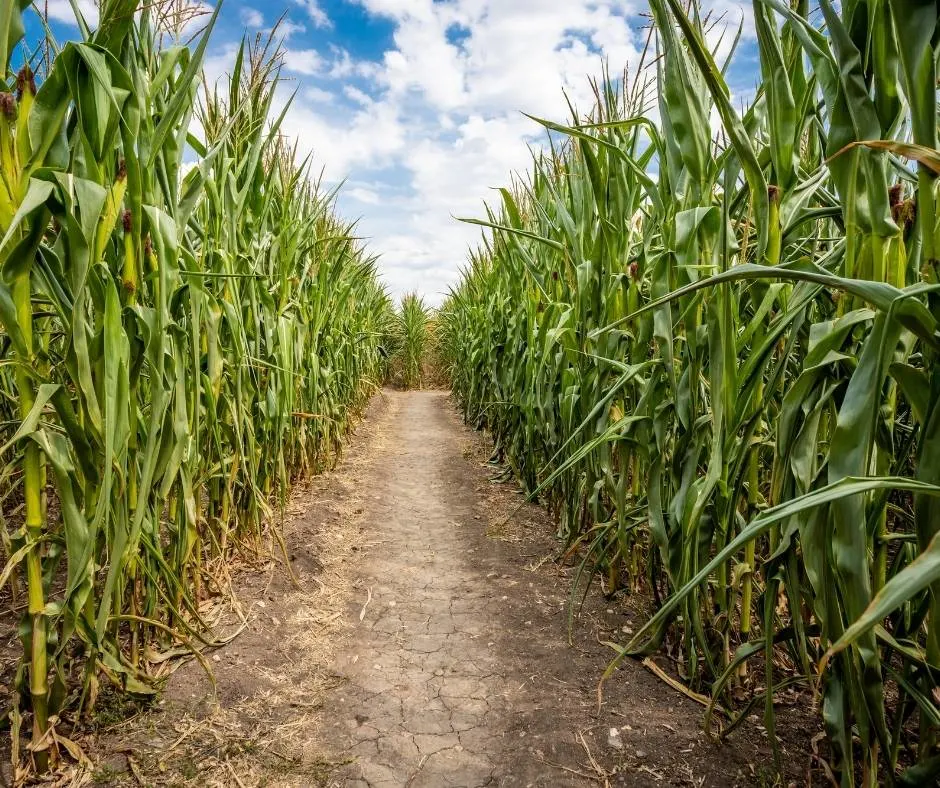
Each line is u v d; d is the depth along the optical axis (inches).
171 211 66.6
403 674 79.0
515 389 169.0
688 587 32.6
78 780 55.7
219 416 96.8
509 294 188.7
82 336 47.6
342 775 59.9
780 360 54.8
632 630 87.4
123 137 52.8
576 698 71.4
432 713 70.6
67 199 44.6
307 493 157.8
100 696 65.1
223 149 95.3
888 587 24.5
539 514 146.2
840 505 36.8
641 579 99.0
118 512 52.9
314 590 102.6
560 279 127.9
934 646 41.2
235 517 108.2
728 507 62.9
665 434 71.3
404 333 522.9
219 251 90.7
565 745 63.4
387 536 134.3
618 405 94.3
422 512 153.5
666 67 60.4
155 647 75.6
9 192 45.0
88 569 53.8
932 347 32.3
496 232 165.5
